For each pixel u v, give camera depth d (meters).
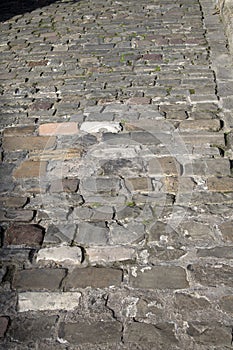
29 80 5.98
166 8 8.79
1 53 7.07
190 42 6.84
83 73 6.07
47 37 7.65
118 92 5.44
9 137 4.66
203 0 9.09
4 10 9.74
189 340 2.51
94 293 2.85
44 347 2.53
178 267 3.00
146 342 2.51
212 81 5.53
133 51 6.68
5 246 3.27
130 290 2.85
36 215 3.57
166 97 5.23
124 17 8.45
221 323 2.59
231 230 3.28
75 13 9.02
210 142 4.33
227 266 2.98
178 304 2.73
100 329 2.61
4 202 3.73
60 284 2.93
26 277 3.00
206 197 3.63
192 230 3.30
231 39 6.29
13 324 2.67
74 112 5.05
